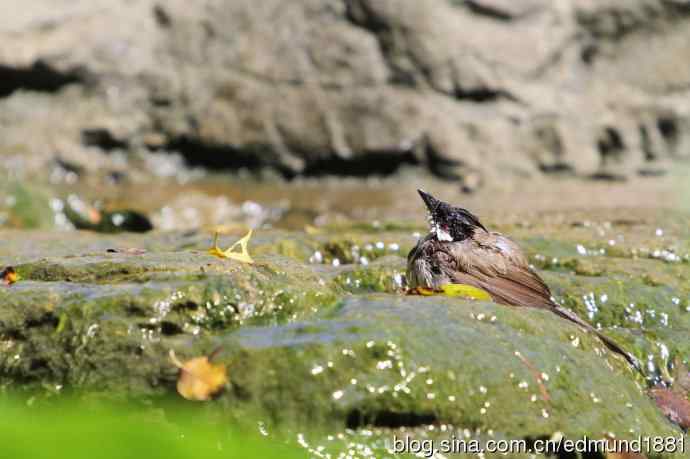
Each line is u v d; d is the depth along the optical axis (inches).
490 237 410.9
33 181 776.3
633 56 922.7
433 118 858.8
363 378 286.2
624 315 401.7
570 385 305.0
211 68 851.4
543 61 888.9
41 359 305.4
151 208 712.4
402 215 700.0
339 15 856.9
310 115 852.6
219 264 331.9
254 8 854.5
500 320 319.6
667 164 904.9
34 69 811.4
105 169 829.2
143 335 302.7
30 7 814.5
